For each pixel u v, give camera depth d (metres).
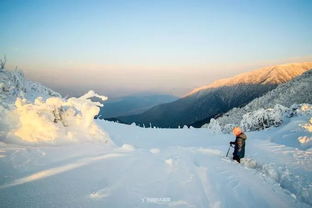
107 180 4.88
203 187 5.42
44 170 4.92
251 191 5.61
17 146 6.17
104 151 6.95
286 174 7.16
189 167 6.65
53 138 7.32
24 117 7.32
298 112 17.77
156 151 8.33
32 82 15.02
